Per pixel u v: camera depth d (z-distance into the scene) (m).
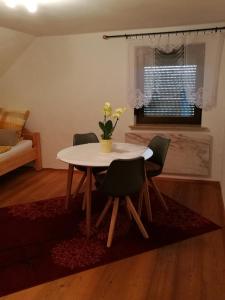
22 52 4.26
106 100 4.08
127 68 3.82
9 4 2.52
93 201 3.29
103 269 2.11
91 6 2.60
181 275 2.03
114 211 2.43
